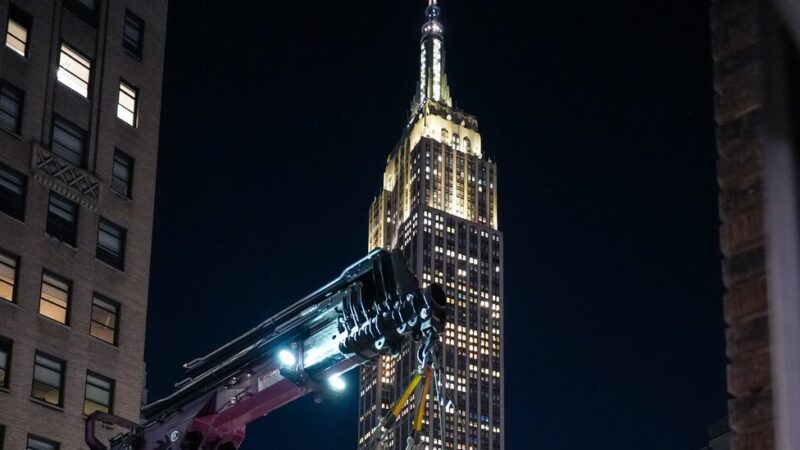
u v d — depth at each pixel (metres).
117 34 62.78
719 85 7.74
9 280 52.72
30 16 57.69
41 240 54.66
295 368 25.61
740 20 7.60
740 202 7.43
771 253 6.81
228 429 28.06
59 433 52.19
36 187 55.19
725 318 7.37
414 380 22.83
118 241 59.12
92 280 56.66
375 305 23.80
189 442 28.06
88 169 58.22
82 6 61.22
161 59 65.50
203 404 28.03
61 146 57.59
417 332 23.30
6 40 56.16
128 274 58.88
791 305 6.66
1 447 49.44
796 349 6.62
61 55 59.06
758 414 6.98
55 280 54.81
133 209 60.41
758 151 7.32
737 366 7.19
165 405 29.00
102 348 56.00
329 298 25.06
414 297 23.14
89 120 59.44
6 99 55.34
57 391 53.12
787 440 6.60
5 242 52.91
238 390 27.41
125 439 29.78
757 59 7.19
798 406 6.58
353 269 24.52
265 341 26.53
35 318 53.09
